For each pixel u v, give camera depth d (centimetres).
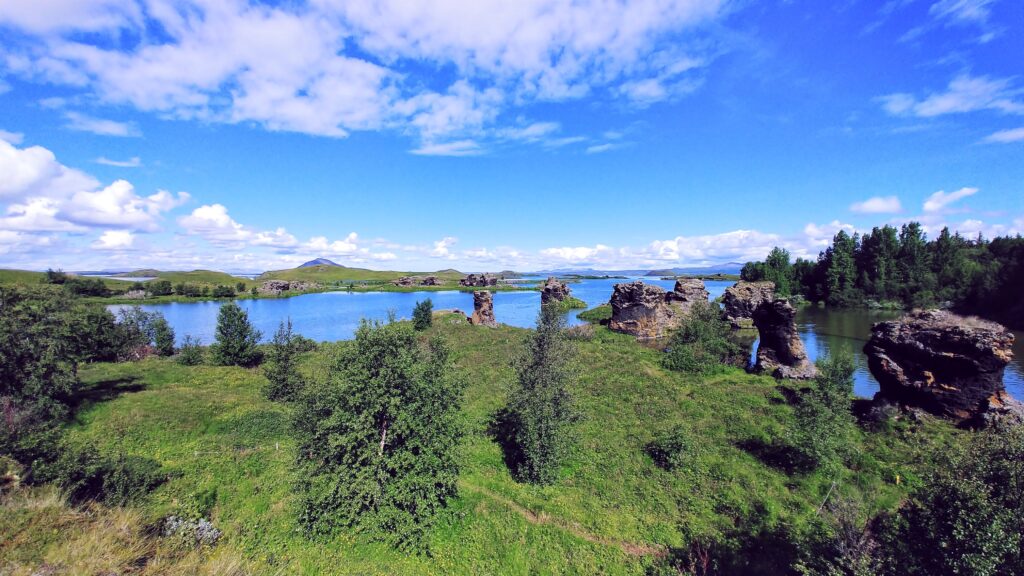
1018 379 4403
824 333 7631
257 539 1745
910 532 1239
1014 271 8362
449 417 2039
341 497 1816
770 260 15925
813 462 2336
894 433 2705
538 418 2369
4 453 1617
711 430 2872
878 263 11712
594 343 5594
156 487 2041
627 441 2777
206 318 11612
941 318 2994
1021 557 1010
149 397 3425
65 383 2928
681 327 5753
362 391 1873
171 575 1242
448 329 6625
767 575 1623
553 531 1900
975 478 1118
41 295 3148
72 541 1257
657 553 1795
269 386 3703
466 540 1838
